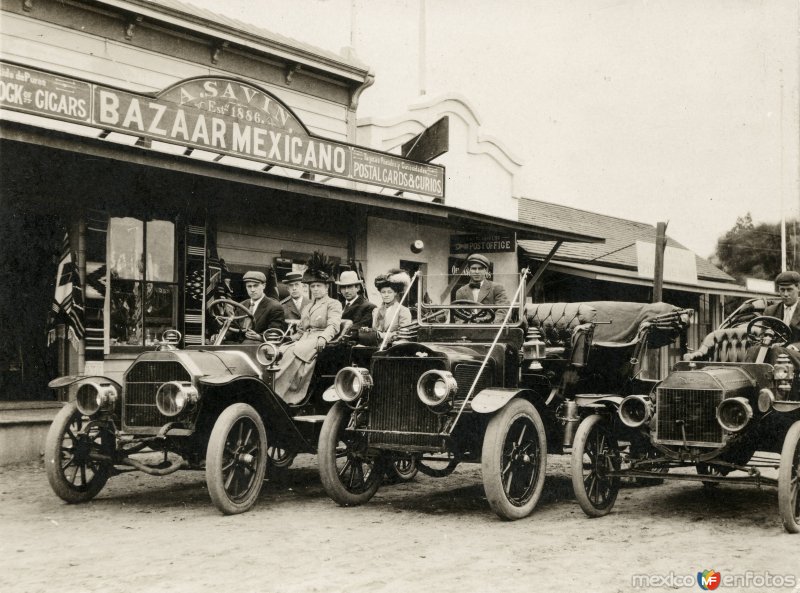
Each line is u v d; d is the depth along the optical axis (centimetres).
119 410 625
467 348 639
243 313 784
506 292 675
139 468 616
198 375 598
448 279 712
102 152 774
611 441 625
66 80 799
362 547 486
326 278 740
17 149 761
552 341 690
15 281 933
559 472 814
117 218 947
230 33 1108
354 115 1330
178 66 1074
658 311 709
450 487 731
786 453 526
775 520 575
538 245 1720
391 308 766
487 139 1569
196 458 623
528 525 557
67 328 877
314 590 395
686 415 570
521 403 586
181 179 924
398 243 1366
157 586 403
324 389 712
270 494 689
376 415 609
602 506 598
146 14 1010
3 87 747
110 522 563
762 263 3891
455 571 429
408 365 599
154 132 879
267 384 663
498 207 1603
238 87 966
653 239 2228
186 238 1012
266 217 1146
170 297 997
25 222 897
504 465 579
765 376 603
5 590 399
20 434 811
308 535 520
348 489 638
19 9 912
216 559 456
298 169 1044
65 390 876
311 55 1220
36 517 581
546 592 390
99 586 404
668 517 589
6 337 952
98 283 897
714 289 1905
